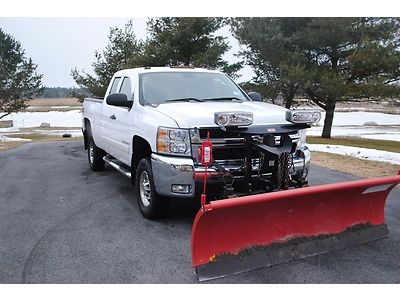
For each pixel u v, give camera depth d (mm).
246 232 3859
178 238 4715
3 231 4949
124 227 5090
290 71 18094
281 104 21391
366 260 4125
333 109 21094
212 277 3672
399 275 3820
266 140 4703
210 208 3418
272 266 3932
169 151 4777
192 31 19266
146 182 5395
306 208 4148
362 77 19500
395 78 18625
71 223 5254
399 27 18406
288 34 19406
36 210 5840
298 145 5277
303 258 4117
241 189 4801
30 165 9703
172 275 3803
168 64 19875
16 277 3748
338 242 4363
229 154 4852
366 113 57906
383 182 4332
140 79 6105
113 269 3920
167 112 5035
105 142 7289
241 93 6539
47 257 4180
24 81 28625
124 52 21188
